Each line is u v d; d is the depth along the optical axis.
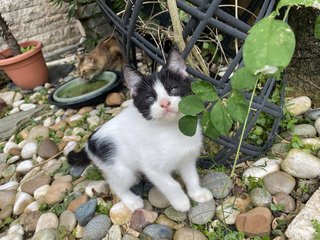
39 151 0.54
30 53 0.77
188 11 0.30
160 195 0.39
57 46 1.07
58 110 0.67
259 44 0.20
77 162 0.46
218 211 0.36
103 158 0.38
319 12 0.40
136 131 0.35
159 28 0.39
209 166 0.41
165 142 0.33
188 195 0.38
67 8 1.04
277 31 0.20
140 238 0.35
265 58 0.19
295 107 0.45
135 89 0.34
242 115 0.29
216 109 0.29
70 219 0.39
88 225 0.38
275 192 0.36
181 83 0.33
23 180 0.50
